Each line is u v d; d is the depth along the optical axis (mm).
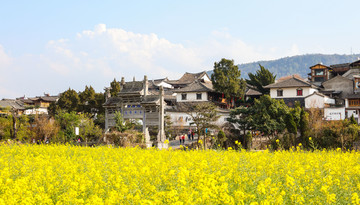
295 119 38281
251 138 36875
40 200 8070
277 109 39625
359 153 17297
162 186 9195
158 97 34500
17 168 12461
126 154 16656
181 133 46031
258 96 60062
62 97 57719
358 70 60531
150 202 7254
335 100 52969
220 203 7668
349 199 8188
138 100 35281
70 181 9492
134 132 33656
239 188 8781
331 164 11664
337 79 55656
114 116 35281
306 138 36719
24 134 40969
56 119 44250
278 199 7453
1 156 17188
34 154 19312
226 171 10789
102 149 19422
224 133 37938
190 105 50656
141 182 9297
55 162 13391
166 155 15109
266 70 62188
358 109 47844
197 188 8117
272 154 14828
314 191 8523
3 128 41875
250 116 38844
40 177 10312
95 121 51219
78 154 18344
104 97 57094
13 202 7758
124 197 7770
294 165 11555
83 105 57500
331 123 37219
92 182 9820
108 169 11641
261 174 10156
